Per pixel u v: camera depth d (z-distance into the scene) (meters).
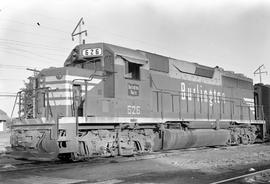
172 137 14.35
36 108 11.85
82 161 11.38
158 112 14.36
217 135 17.39
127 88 12.88
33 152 10.97
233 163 10.88
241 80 21.23
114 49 12.61
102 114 11.91
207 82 17.98
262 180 7.73
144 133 13.66
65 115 11.29
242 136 19.92
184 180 7.82
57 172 9.09
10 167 10.21
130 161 11.30
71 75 11.58
